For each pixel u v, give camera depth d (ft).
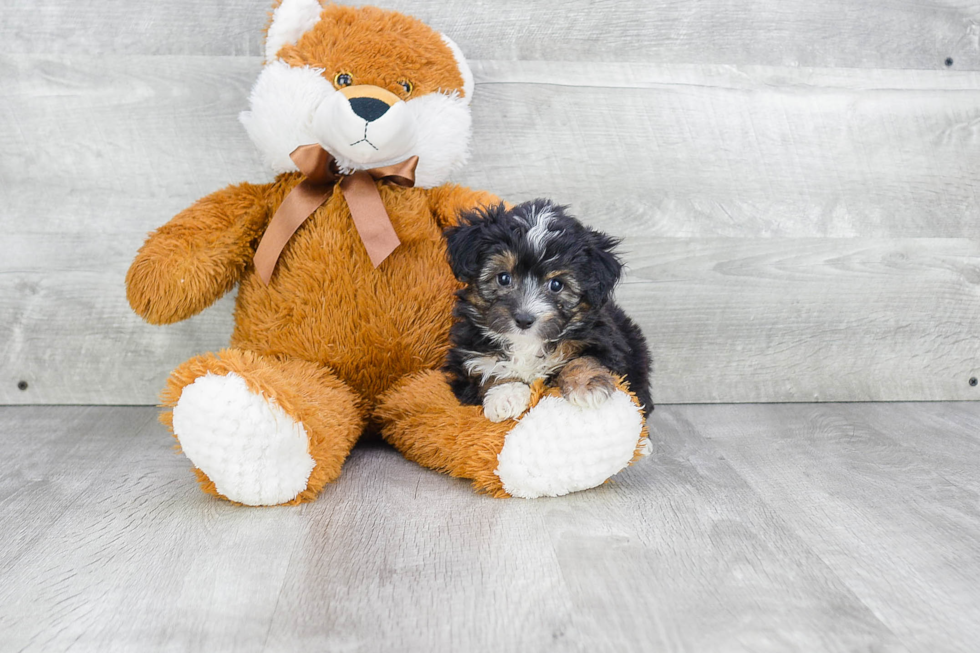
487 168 8.77
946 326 9.42
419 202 7.39
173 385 5.88
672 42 8.77
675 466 7.07
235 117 8.60
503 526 5.70
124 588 4.78
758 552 5.33
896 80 9.02
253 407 5.69
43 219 8.64
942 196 9.22
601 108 8.78
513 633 4.35
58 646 4.19
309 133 6.91
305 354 7.04
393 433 7.16
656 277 9.03
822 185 9.07
